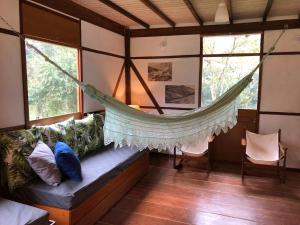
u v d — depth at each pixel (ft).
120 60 17.72
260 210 10.78
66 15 12.35
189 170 15.47
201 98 17.07
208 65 16.76
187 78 17.15
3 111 9.36
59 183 8.72
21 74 10.05
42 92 11.42
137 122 9.27
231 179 14.12
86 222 8.98
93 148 12.70
